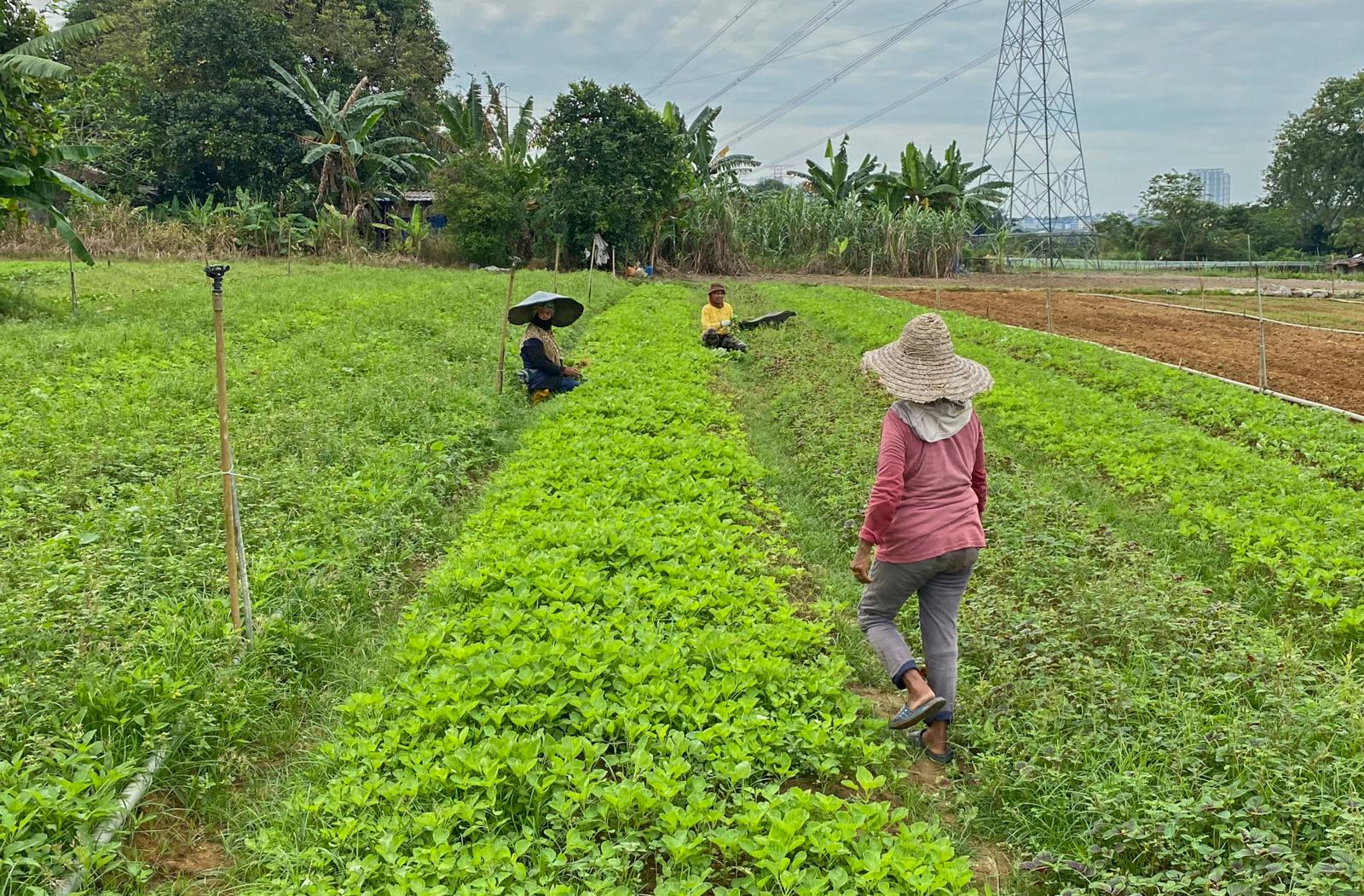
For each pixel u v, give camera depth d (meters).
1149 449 9.56
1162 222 64.56
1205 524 7.38
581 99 34.97
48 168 18.33
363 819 3.70
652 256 38.84
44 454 7.88
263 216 37.00
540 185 38.12
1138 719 4.47
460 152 39.69
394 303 18.61
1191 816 3.61
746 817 3.56
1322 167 66.56
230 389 10.30
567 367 12.35
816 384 12.95
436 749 4.04
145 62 41.44
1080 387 12.88
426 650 4.95
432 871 3.38
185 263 30.83
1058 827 3.91
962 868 3.38
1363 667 5.12
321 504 7.02
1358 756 3.95
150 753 4.17
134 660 4.69
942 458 4.51
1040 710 4.45
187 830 4.00
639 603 5.58
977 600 5.92
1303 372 14.98
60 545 6.02
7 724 4.09
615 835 3.65
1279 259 56.69
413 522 7.14
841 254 40.88
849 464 8.91
